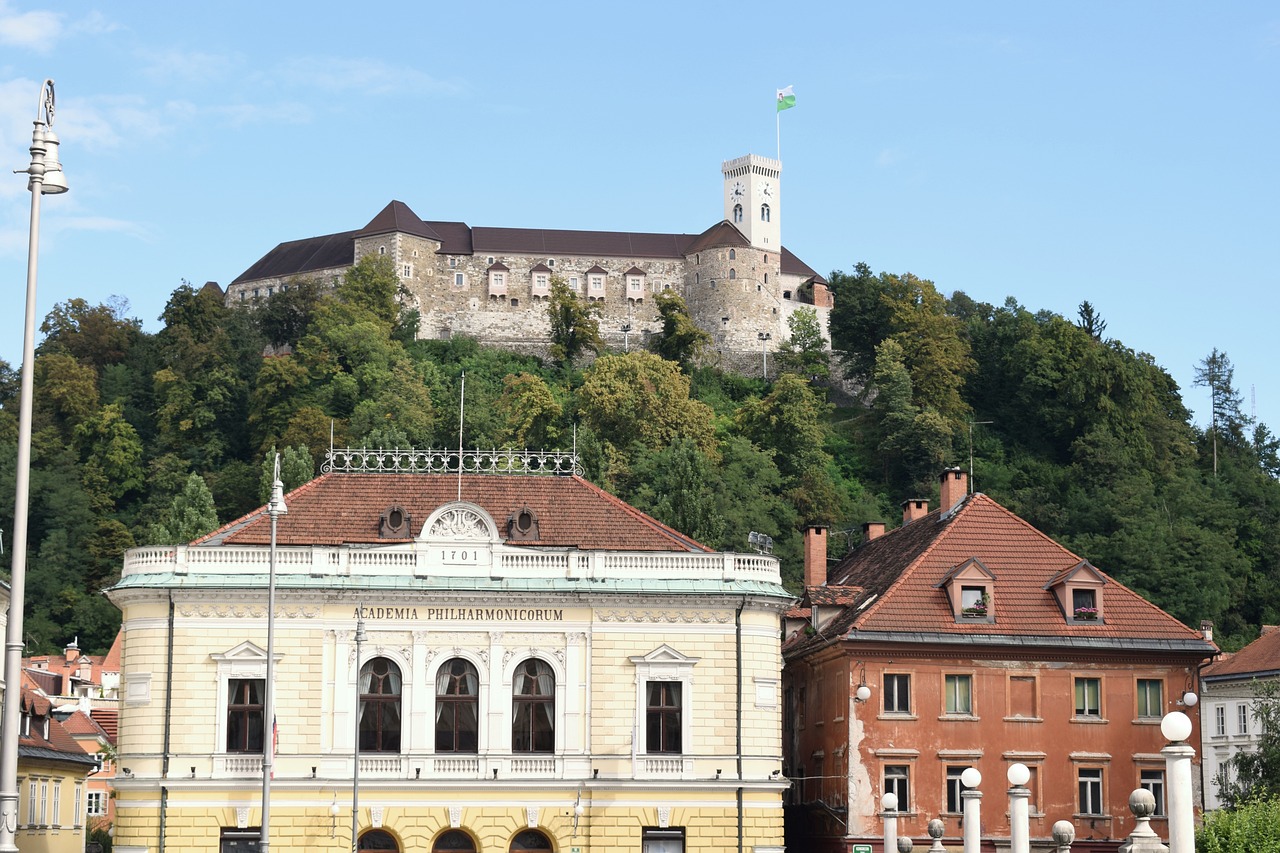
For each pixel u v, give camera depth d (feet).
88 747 409.49
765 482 624.18
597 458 544.21
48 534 605.73
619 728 255.09
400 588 254.47
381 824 249.34
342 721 251.39
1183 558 551.59
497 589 255.50
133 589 251.39
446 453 282.77
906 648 267.18
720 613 259.80
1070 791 268.00
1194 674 273.75
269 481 512.63
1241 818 200.85
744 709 257.55
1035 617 274.16
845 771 265.75
